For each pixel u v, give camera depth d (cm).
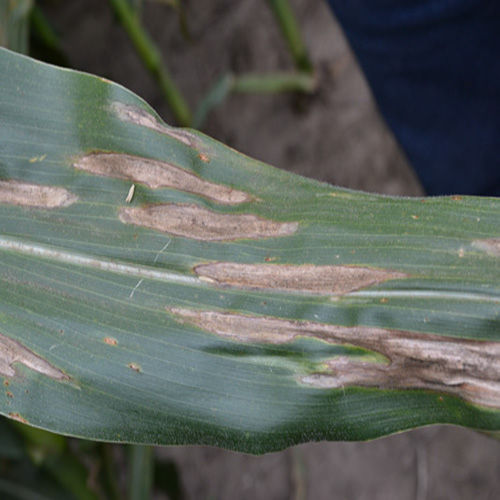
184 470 89
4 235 43
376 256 43
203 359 43
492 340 42
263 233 43
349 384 42
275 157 88
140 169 44
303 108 85
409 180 78
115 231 43
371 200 43
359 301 43
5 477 55
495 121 56
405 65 57
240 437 42
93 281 43
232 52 94
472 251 42
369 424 42
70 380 42
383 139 80
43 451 54
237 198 44
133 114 43
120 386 42
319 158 85
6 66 43
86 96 43
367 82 62
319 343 43
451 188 61
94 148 44
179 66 99
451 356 42
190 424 42
